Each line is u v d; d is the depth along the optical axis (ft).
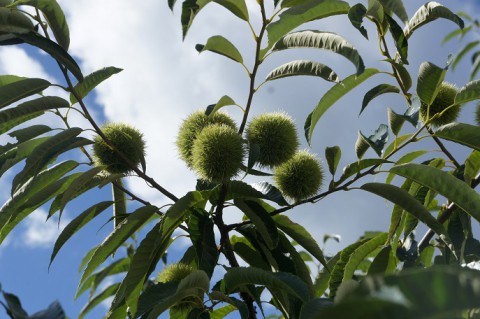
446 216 11.58
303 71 9.97
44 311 3.71
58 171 11.13
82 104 10.48
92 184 11.14
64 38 10.80
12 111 10.03
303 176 11.25
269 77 10.25
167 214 9.43
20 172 9.57
